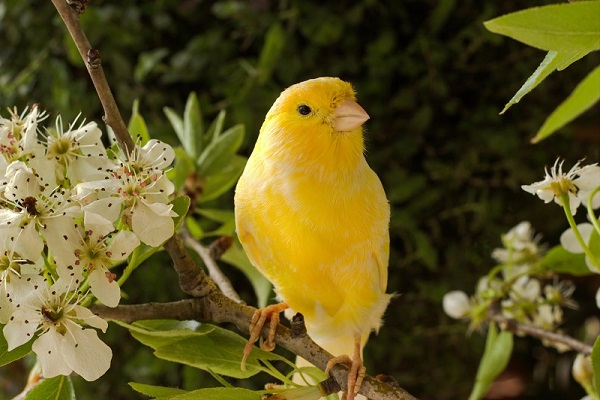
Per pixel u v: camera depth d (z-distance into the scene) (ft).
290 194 1.81
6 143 1.69
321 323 1.88
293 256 1.83
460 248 2.57
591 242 1.75
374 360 2.56
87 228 1.65
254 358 1.74
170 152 1.70
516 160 2.55
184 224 2.08
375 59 2.47
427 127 2.52
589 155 2.70
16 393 2.71
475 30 2.49
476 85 2.54
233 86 2.49
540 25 1.43
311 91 1.81
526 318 2.16
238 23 2.53
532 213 2.61
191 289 1.75
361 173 1.83
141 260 1.69
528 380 3.06
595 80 1.34
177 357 1.72
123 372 2.52
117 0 2.55
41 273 1.69
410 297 2.57
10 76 2.55
